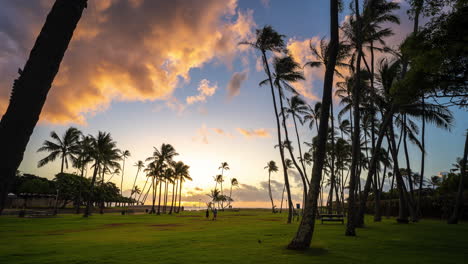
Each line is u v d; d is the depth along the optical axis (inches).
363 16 806.5
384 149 1378.0
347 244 417.4
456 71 432.5
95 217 1563.7
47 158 1779.0
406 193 1043.9
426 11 412.5
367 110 948.0
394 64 887.1
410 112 868.0
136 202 5128.0
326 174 1973.4
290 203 1063.0
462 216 1104.8
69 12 112.3
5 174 90.8
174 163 2728.8
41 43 105.5
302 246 370.9
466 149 969.5
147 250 370.9
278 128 1093.8
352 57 921.5
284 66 1133.1
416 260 292.7
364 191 744.3
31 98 99.2
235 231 673.0
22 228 812.6
